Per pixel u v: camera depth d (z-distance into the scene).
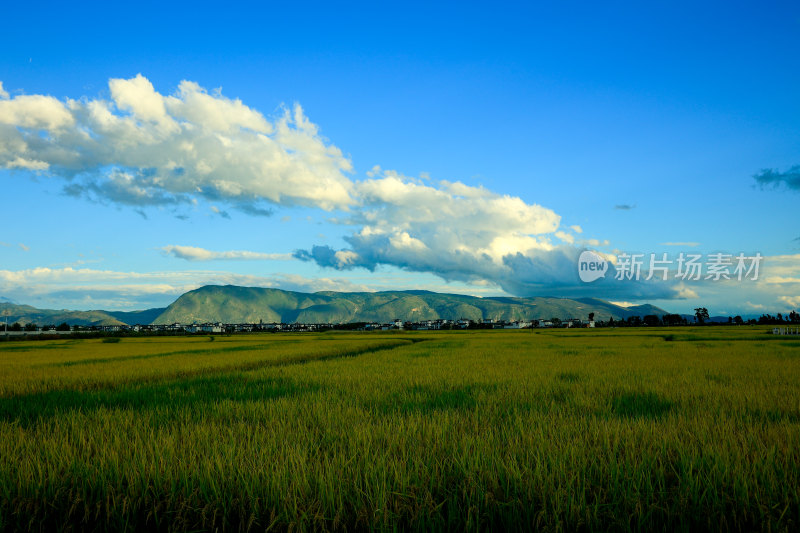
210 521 4.08
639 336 47.16
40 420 7.71
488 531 3.95
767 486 4.16
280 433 6.20
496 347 30.12
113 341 53.50
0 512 4.24
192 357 22.73
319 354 25.45
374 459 4.96
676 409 7.93
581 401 8.62
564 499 4.06
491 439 5.66
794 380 11.52
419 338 55.25
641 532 3.84
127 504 4.21
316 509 4.07
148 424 6.98
